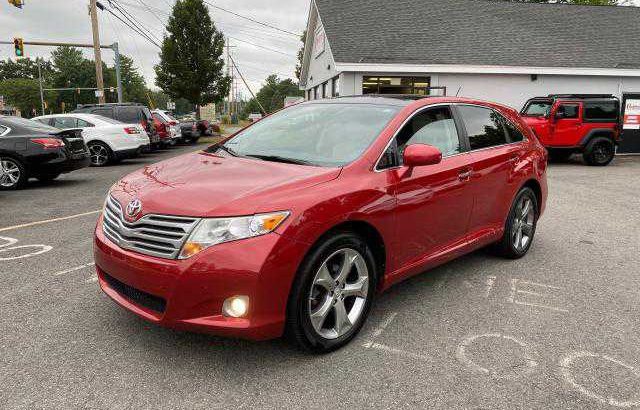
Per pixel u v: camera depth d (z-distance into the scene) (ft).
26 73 422.41
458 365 9.56
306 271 9.05
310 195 9.32
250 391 8.55
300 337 9.34
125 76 404.16
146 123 52.95
